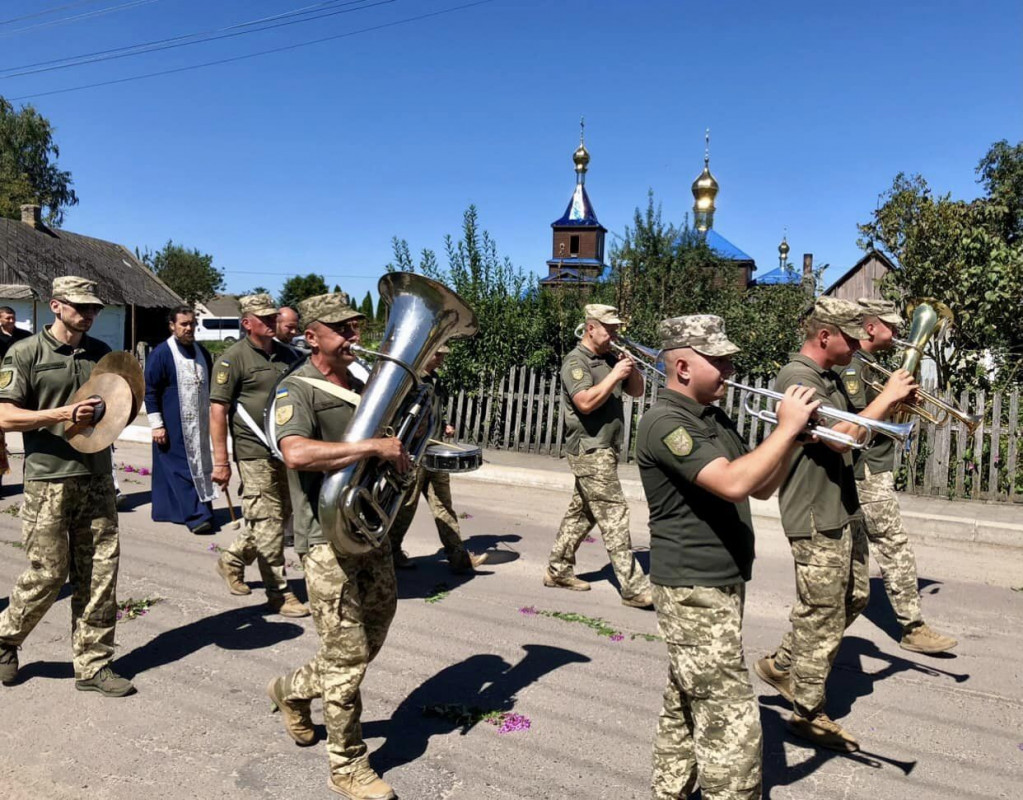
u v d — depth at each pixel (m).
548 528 8.01
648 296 14.73
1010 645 5.10
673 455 2.79
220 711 4.03
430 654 4.79
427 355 3.34
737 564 2.83
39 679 4.34
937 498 9.23
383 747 3.72
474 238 12.72
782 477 2.91
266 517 5.35
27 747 3.64
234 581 5.82
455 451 5.20
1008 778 3.56
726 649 2.77
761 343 12.97
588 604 5.74
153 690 4.25
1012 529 7.56
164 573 6.24
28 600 4.13
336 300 3.41
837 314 3.72
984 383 10.21
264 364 5.71
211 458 7.61
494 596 5.88
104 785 3.35
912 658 4.89
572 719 4.00
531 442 12.41
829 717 4.11
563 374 5.62
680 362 2.91
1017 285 9.84
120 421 4.20
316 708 4.10
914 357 4.62
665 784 3.02
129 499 8.75
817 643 3.71
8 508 8.07
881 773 3.58
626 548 5.66
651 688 4.37
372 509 3.24
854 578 3.87
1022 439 9.20
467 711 4.03
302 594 5.86
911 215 12.06
